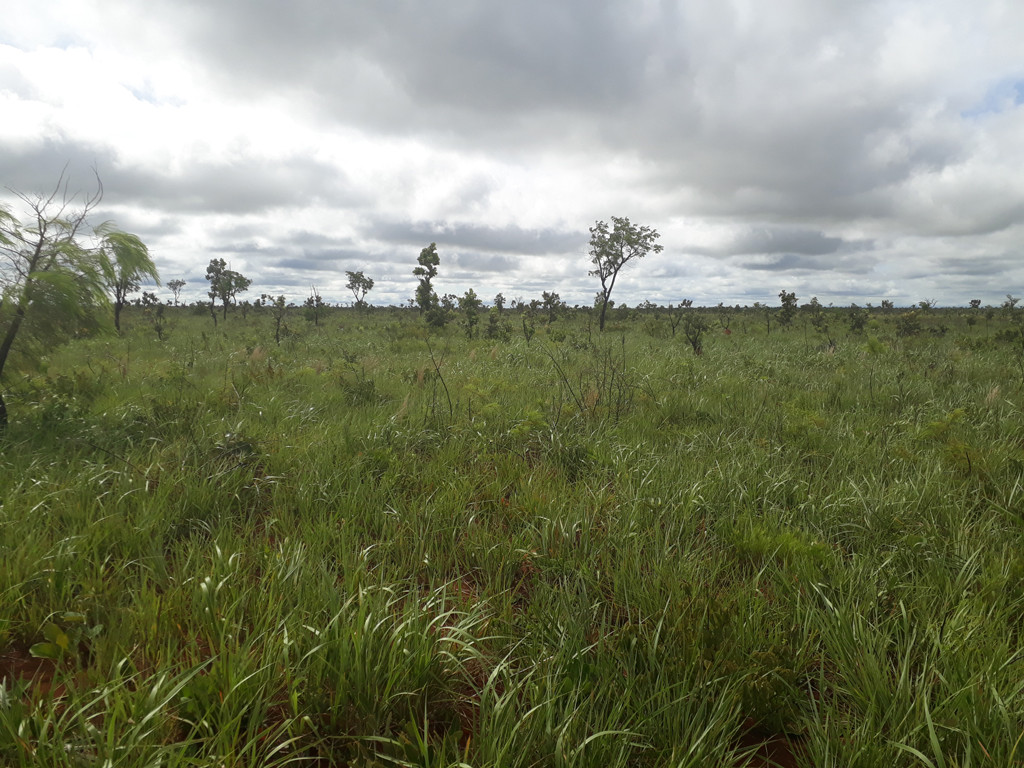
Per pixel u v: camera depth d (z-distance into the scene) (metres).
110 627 2.19
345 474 4.25
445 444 5.31
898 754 1.68
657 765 1.66
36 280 5.48
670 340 19.73
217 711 1.79
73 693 1.82
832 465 4.67
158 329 19.38
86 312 5.79
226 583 2.48
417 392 8.05
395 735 1.85
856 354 13.88
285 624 2.14
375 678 1.89
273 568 2.63
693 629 2.24
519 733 1.73
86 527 3.09
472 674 2.20
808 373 10.21
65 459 4.43
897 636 2.34
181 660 2.11
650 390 7.79
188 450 4.49
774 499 3.94
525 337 21.27
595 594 2.73
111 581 2.60
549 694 1.84
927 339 19.09
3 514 3.15
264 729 1.81
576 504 3.74
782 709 1.94
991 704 1.82
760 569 3.02
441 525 3.49
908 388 8.37
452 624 2.50
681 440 5.30
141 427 5.39
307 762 1.74
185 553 3.01
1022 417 6.39
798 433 5.74
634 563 2.88
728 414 6.72
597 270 27.97
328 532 3.21
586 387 7.94
